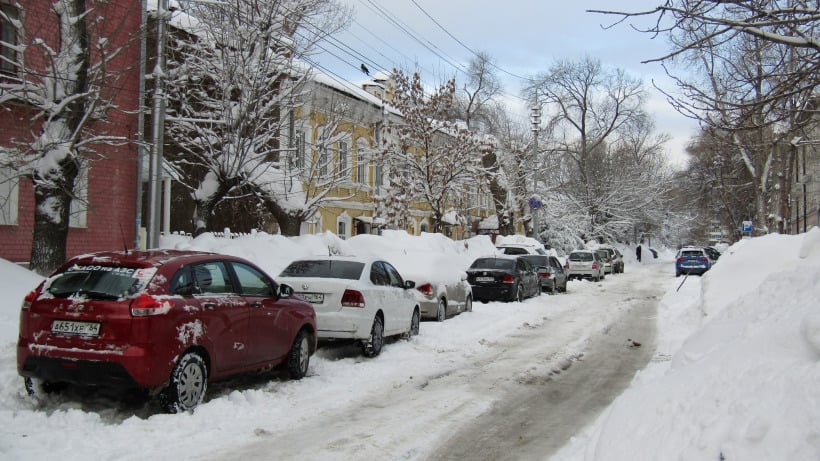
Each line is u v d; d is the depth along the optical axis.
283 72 19.48
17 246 16.75
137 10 18.16
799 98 7.87
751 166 33.41
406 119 30.42
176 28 19.75
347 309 10.86
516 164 45.88
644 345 13.70
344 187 31.75
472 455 6.45
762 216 30.83
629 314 19.42
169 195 20.59
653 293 27.75
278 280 11.16
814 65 6.66
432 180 30.39
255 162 20.00
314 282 10.98
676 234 79.75
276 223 25.55
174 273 7.48
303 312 9.66
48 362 6.90
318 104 24.55
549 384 9.85
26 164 13.27
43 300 7.10
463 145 30.64
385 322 11.89
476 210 47.34
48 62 14.29
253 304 8.52
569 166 60.19
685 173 53.34
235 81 18.56
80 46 13.27
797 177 32.69
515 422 7.68
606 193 59.59
